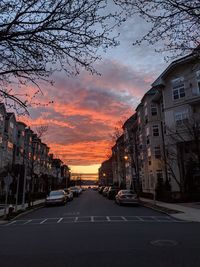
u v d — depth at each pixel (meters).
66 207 30.34
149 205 29.12
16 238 11.48
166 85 38.22
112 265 7.12
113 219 18.09
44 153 82.44
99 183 161.88
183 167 34.91
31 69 6.43
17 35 5.87
